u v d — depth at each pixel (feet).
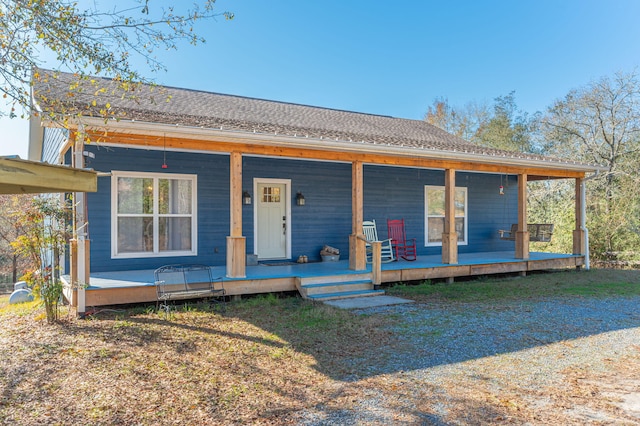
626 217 51.65
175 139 23.15
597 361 15.05
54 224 23.47
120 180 27.48
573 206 56.70
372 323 19.70
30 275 19.72
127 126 20.16
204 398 11.72
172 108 30.99
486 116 98.12
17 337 17.12
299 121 36.50
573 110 66.03
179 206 29.43
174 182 29.30
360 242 28.73
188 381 12.85
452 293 27.68
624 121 58.44
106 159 26.96
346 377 13.35
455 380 13.19
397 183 38.34
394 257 36.32
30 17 15.06
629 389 12.57
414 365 14.47
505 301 25.21
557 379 13.34
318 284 26.20
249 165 31.96
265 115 36.14
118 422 10.33
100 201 26.78
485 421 10.52
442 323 19.89
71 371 13.48
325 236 35.09
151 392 12.05
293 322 19.66
